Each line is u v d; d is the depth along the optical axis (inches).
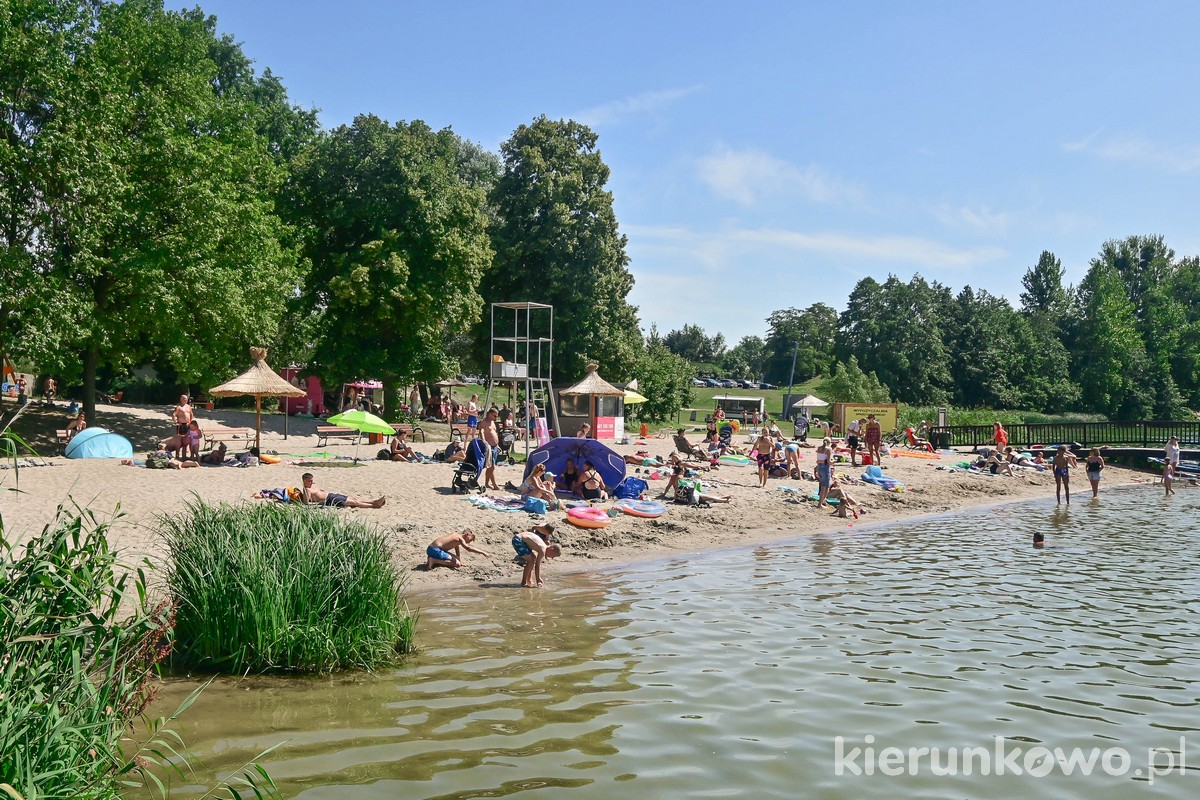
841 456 1304.1
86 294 1036.5
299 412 1847.9
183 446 869.2
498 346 1927.9
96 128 1033.5
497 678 340.5
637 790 238.4
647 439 1619.1
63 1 1055.6
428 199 1571.1
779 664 365.7
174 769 244.2
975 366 3814.0
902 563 633.0
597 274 1886.1
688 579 560.7
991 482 1228.5
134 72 1147.3
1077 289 4242.1
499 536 642.8
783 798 235.5
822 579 565.9
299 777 242.5
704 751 268.2
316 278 1585.9
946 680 346.6
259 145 1346.0
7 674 182.7
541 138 1935.3
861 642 404.8
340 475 821.9
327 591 353.1
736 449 1384.1
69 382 1249.4
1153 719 305.1
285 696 311.7
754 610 471.5
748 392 4128.9
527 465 838.5
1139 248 4451.3
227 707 298.2
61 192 1018.1
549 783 242.1
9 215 979.9
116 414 1360.7
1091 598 513.0
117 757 204.5
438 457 997.2
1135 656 385.7
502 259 1879.9
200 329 1181.1
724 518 807.7
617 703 312.5
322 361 1558.8
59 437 1015.6
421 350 1600.6
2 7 956.6
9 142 981.2
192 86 1202.6
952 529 832.3
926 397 3742.6
